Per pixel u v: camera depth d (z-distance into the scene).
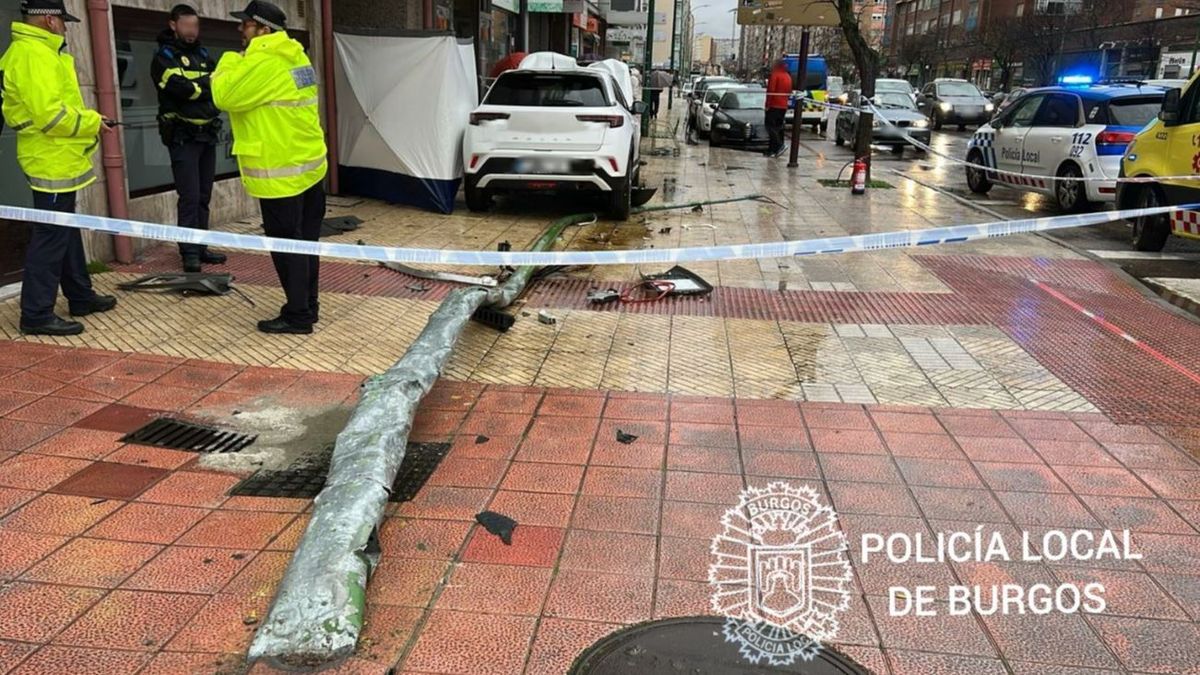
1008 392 5.23
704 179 14.88
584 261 5.04
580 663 2.75
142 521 3.46
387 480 3.51
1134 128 10.96
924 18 84.62
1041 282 8.05
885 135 20.81
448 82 10.04
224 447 4.16
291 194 5.43
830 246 5.08
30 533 3.34
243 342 5.60
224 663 2.68
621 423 4.60
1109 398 5.15
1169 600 3.15
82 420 4.36
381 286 7.09
